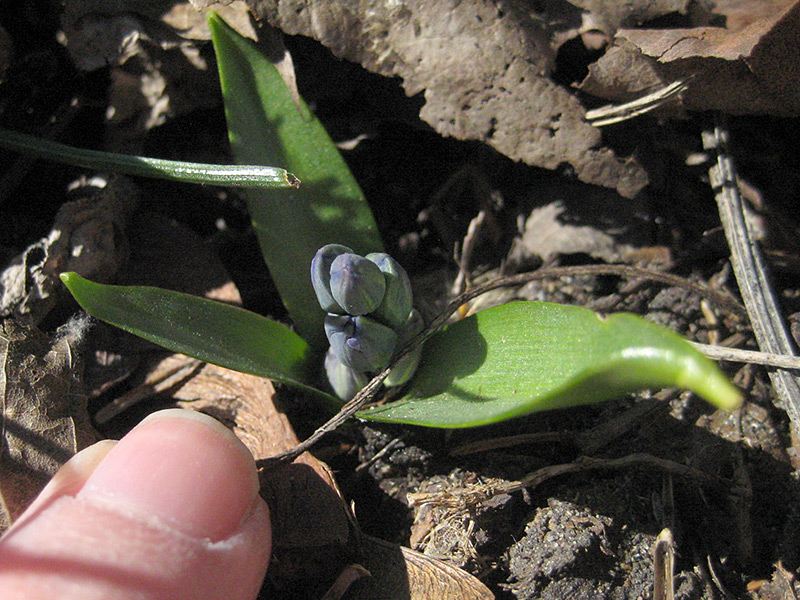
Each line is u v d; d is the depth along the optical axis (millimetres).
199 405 85
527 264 103
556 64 95
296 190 85
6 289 87
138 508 59
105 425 84
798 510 80
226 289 96
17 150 88
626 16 89
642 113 89
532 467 82
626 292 96
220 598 60
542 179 106
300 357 86
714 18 87
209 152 107
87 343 86
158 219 100
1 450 74
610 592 73
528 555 74
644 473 80
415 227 107
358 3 88
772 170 100
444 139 107
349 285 69
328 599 71
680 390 86
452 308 76
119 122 102
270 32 87
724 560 77
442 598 70
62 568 56
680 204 101
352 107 105
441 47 89
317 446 85
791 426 85
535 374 68
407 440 84
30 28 100
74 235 91
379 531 80
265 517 65
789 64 84
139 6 95
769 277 86
